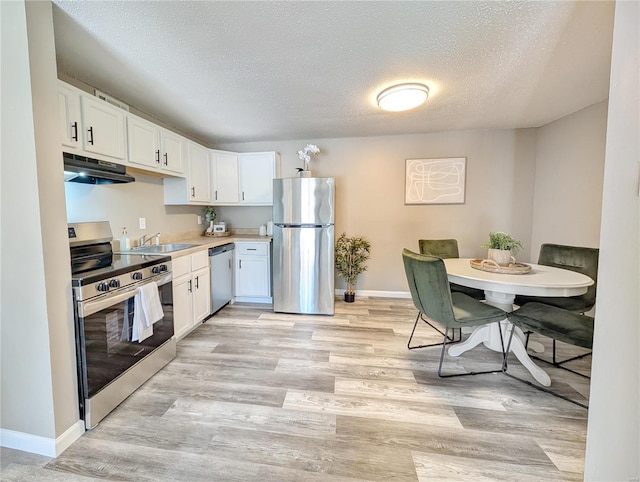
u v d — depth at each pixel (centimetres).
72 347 150
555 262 263
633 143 90
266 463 137
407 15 152
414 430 157
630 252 91
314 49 182
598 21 157
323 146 404
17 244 136
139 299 190
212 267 316
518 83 232
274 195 338
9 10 127
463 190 379
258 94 250
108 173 207
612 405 97
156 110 288
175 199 323
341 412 172
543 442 149
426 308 215
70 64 198
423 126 349
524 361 209
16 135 131
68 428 147
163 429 158
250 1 140
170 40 171
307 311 340
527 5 146
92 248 200
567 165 310
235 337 275
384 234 402
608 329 99
